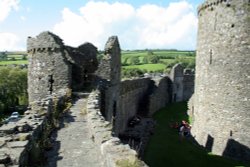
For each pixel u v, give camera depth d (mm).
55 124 13914
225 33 22188
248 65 21250
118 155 7691
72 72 25969
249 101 21328
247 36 21203
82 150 10742
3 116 54094
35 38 24328
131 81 36844
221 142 22688
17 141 8844
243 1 21234
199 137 25141
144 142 25969
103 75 25500
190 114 39562
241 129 21688
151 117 41062
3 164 7312
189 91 58406
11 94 62875
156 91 45719
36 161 9297
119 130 30062
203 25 24578
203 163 21250
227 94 22266
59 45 23984
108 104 24031
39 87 24297
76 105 19094
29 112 13008
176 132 31906
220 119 22766
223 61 22406
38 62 24312
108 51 25562
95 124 11914
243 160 21438
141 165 7031
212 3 23125
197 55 26328
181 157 22406
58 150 10781
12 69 66750
